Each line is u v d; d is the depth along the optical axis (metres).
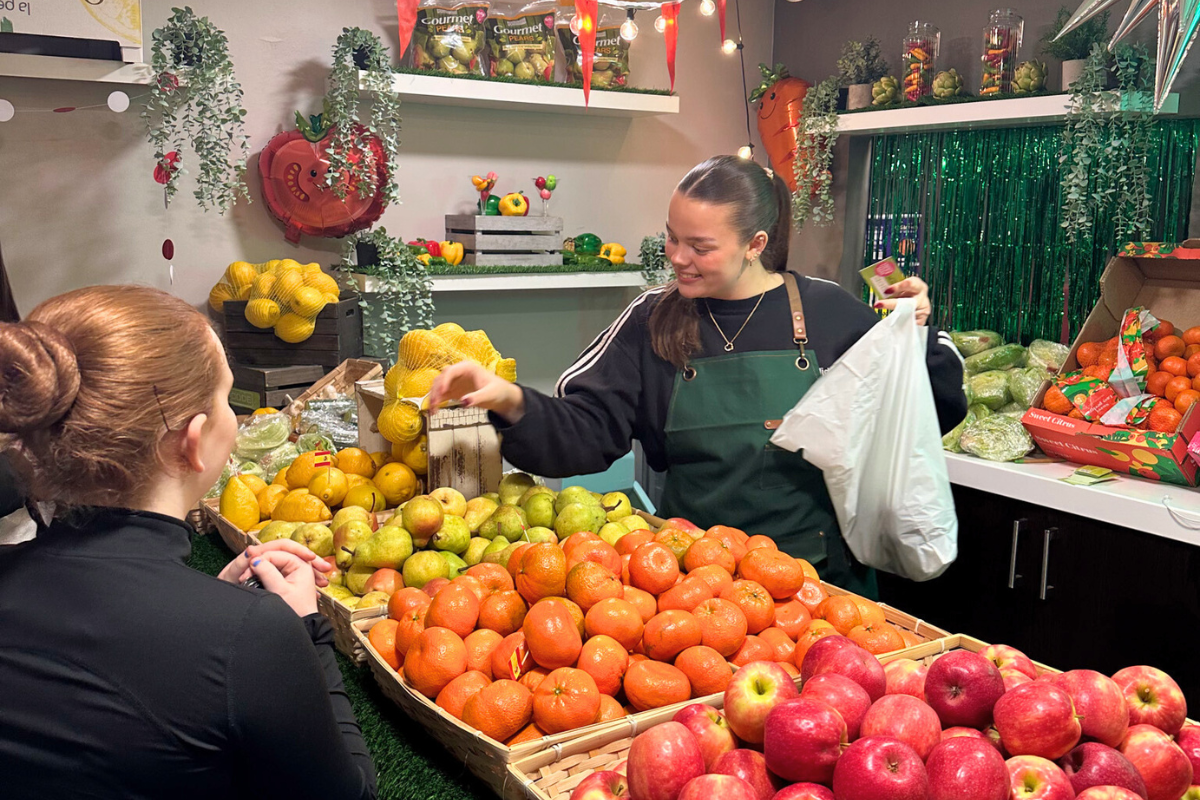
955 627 2.73
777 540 1.90
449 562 1.63
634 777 0.96
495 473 2.07
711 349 1.90
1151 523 2.20
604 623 1.29
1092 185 2.80
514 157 3.56
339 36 3.11
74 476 0.77
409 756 1.27
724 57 3.95
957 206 3.25
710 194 1.72
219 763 0.78
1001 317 3.16
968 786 0.85
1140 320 2.50
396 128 3.01
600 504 1.81
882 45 3.54
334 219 3.10
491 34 3.23
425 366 2.01
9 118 2.54
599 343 2.01
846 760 0.87
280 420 2.40
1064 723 0.92
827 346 1.91
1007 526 2.55
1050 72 3.00
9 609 0.78
